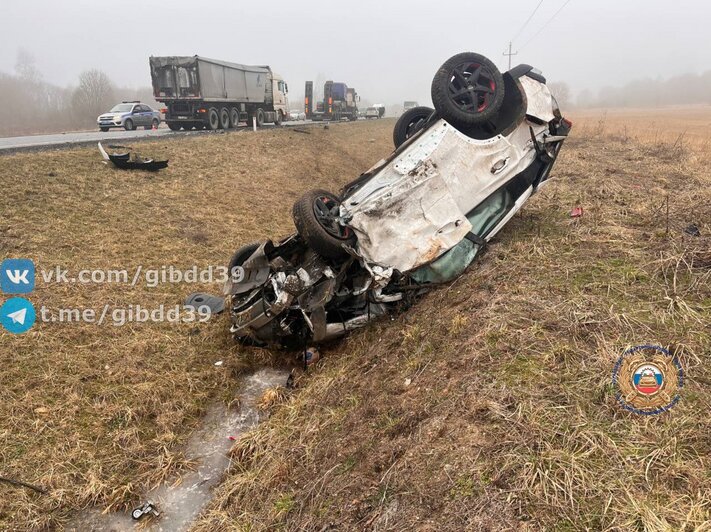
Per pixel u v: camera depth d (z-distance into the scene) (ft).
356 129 94.43
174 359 17.52
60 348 16.96
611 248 16.30
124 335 18.45
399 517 8.22
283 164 50.55
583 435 8.52
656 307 12.07
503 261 16.61
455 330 13.21
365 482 9.52
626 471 7.79
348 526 8.73
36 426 13.56
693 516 6.88
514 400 9.64
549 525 7.13
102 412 14.53
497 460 8.39
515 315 12.59
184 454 13.67
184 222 30.68
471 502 7.80
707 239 15.61
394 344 15.10
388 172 17.94
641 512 7.04
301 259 18.48
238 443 13.61
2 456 12.53
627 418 8.84
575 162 40.65
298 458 12.11
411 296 17.39
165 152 43.80
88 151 38.63
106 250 24.81
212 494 12.29
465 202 17.98
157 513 11.73
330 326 17.13
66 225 26.30
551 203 24.80
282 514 10.35
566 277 14.43
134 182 34.86
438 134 17.78
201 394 16.01
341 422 12.59
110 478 12.50
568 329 11.50
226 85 68.74
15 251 22.47
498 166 18.52
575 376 10.03
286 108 93.15
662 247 15.43
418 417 10.53
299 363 17.81
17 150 36.96
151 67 62.69
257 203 37.88
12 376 15.20
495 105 17.75
